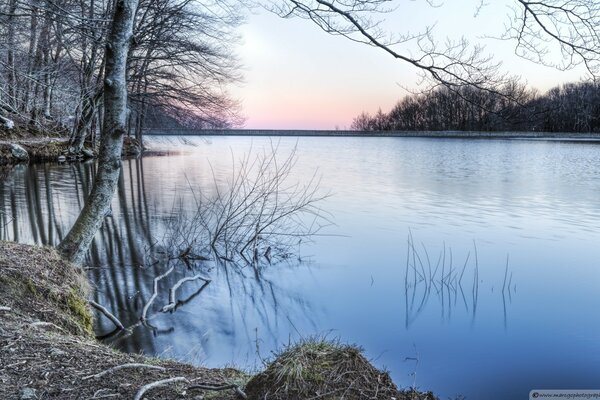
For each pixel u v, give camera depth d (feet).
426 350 20.49
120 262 32.04
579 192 68.03
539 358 19.84
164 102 89.86
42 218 44.98
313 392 9.40
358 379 9.87
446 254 36.01
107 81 19.58
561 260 34.37
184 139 149.79
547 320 23.79
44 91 53.52
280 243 36.91
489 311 25.14
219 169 94.32
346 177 85.81
